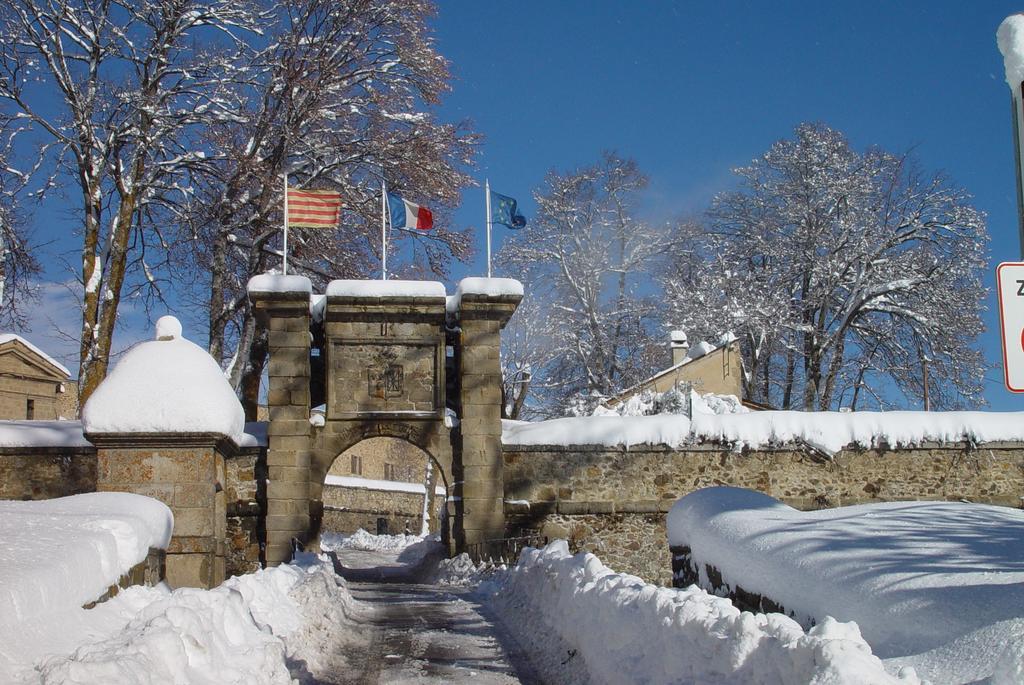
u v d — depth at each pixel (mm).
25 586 8625
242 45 34344
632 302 49594
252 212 35219
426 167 36469
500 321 27062
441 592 21578
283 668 10133
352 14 34844
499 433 26766
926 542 10859
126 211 32438
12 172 32000
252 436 26891
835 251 45500
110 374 21391
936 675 7281
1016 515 12898
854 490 28375
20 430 26859
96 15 32344
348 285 26625
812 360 45469
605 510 27594
